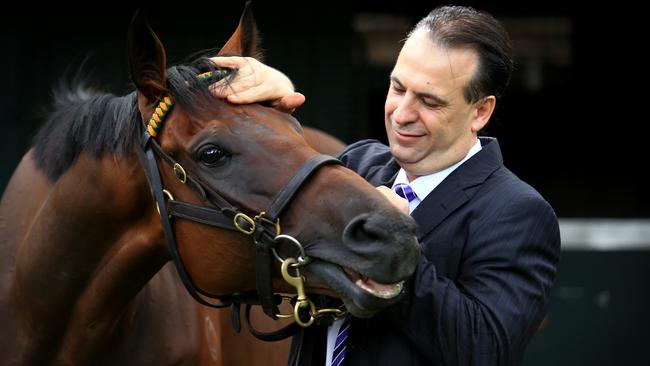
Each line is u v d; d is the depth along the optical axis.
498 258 2.04
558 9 9.73
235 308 2.21
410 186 2.16
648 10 9.48
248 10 2.37
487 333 1.98
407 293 1.99
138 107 2.22
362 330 2.12
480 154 2.15
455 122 2.08
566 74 11.69
